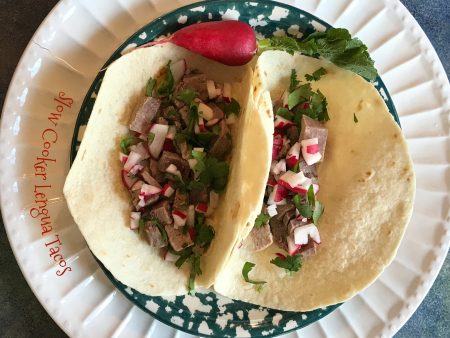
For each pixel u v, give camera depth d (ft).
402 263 0.77
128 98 0.66
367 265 0.69
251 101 0.62
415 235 0.77
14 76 0.66
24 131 0.67
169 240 0.67
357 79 0.69
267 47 0.67
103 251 0.65
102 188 0.65
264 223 0.69
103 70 0.65
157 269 0.68
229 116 0.70
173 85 0.68
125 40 0.69
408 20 0.75
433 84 0.77
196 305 0.71
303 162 0.69
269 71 0.70
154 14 0.70
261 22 0.69
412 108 0.77
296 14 0.69
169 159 0.66
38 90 0.67
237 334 0.71
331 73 0.70
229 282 0.70
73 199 0.63
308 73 0.70
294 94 0.69
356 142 0.70
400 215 0.69
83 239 0.69
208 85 0.68
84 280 0.69
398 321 0.75
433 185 0.77
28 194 0.67
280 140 0.70
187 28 0.65
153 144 0.67
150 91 0.67
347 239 0.70
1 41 0.74
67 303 0.68
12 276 0.76
